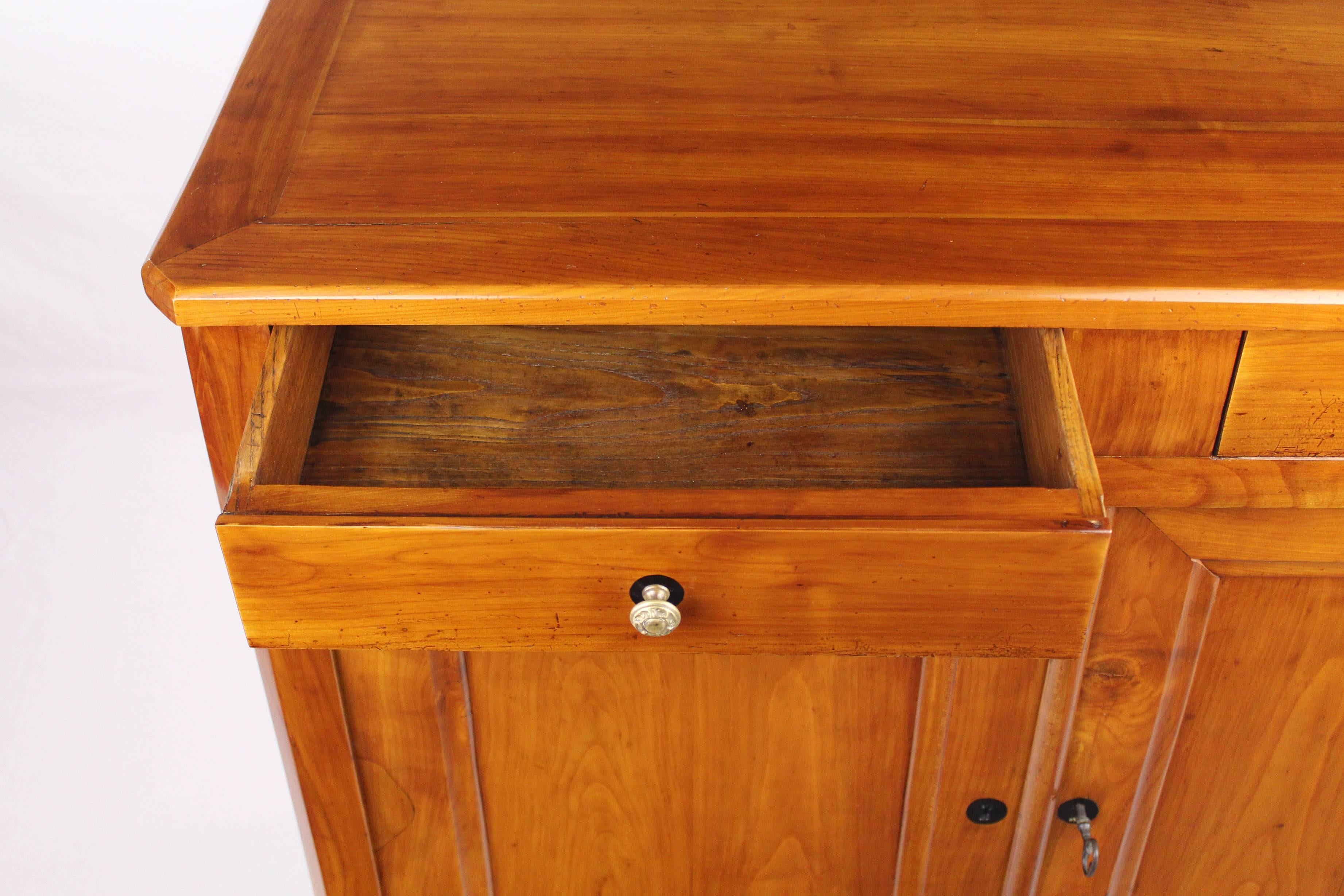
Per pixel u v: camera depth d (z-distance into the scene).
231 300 0.64
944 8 0.96
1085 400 0.72
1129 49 0.90
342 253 0.67
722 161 0.76
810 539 0.60
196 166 0.75
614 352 0.81
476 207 0.71
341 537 0.60
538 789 0.84
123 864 1.31
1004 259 0.66
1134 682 0.82
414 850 0.87
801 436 0.76
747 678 0.78
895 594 0.63
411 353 0.80
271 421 0.65
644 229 0.69
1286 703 0.82
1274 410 0.72
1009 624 0.64
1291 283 0.65
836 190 0.73
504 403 0.77
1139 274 0.65
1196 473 0.74
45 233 1.78
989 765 0.83
